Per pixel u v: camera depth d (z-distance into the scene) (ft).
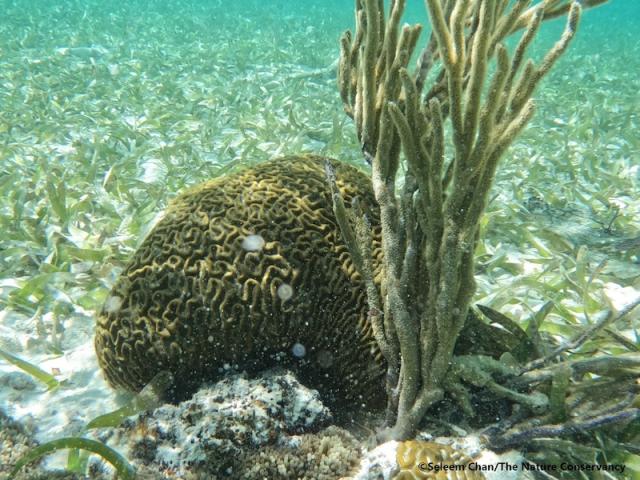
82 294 1.86
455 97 0.99
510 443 1.19
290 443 1.19
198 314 1.33
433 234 1.11
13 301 1.77
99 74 4.90
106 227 2.25
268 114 3.92
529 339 1.37
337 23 9.75
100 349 1.40
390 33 1.24
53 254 2.03
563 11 1.32
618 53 8.39
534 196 2.92
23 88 4.60
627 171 3.35
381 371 1.34
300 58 6.46
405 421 1.20
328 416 1.27
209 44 7.02
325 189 1.56
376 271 1.40
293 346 1.39
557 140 3.83
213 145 3.51
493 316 1.44
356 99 1.41
